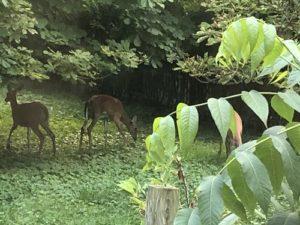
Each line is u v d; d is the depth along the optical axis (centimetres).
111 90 1834
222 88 1477
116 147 1213
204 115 1477
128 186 300
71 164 1030
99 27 1082
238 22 179
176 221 176
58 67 913
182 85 1684
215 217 168
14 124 1127
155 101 1792
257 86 1220
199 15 1230
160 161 204
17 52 846
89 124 1292
